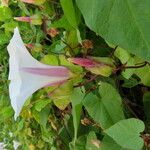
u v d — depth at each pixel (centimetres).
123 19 9
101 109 14
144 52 9
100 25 9
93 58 13
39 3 16
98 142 14
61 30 16
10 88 13
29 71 12
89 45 14
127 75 13
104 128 14
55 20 17
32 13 19
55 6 17
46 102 18
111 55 13
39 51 18
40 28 19
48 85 13
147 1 8
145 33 9
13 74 12
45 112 19
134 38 9
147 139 12
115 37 9
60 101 14
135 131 12
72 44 15
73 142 17
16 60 12
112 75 14
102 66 13
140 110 15
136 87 15
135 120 12
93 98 14
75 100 14
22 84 12
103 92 13
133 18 9
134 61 12
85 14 10
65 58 13
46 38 18
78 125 15
